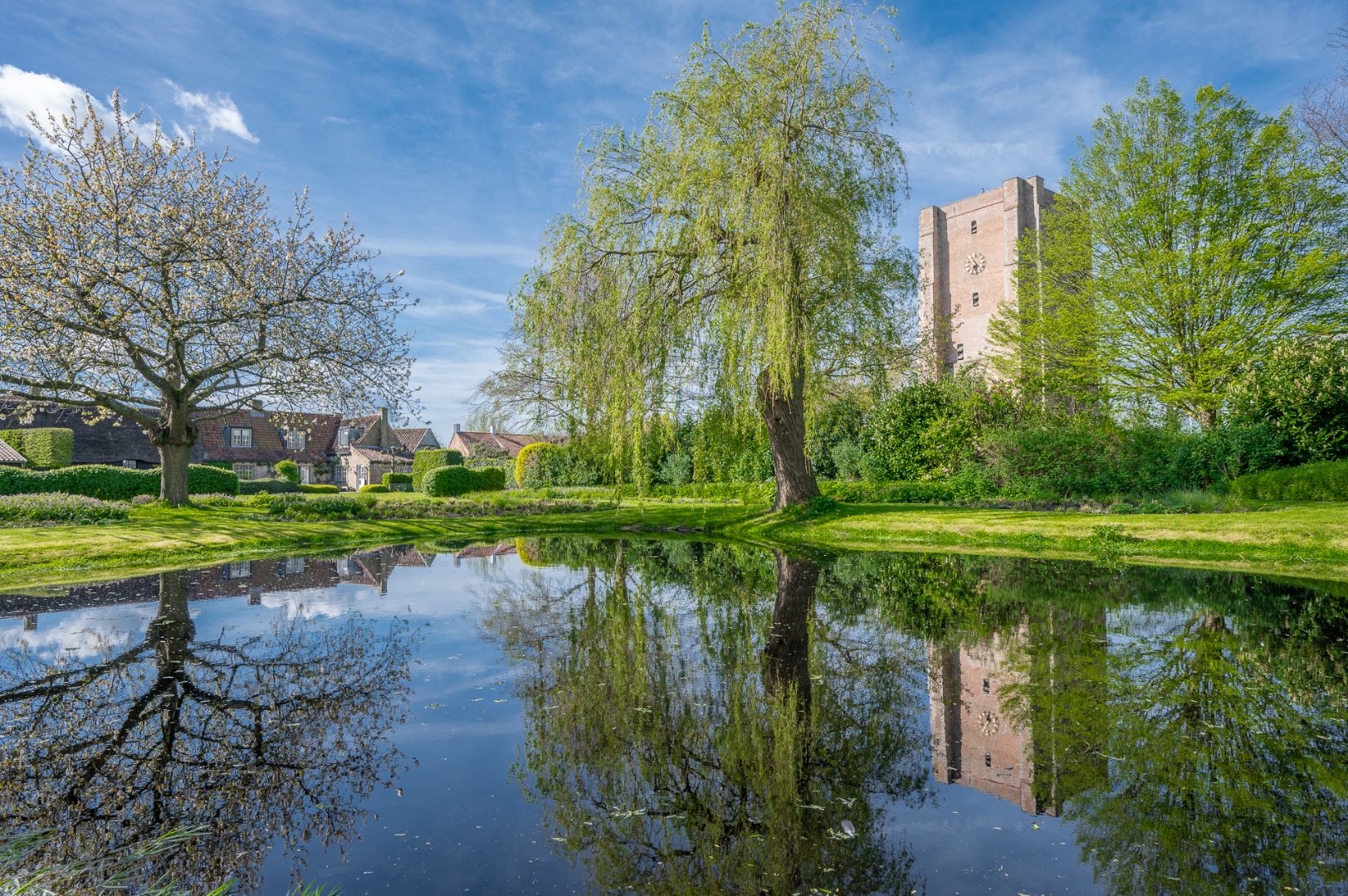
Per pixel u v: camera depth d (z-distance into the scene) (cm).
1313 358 1573
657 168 1316
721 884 232
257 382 1648
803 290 1295
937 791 301
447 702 420
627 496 2378
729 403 1299
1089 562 974
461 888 229
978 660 499
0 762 337
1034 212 3144
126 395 1592
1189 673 458
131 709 408
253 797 301
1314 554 895
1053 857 245
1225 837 255
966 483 1803
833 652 526
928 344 2212
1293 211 1828
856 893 225
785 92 1269
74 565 999
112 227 1391
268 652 532
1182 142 1948
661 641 565
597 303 1374
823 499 1518
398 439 5222
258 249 1550
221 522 1468
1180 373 1955
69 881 237
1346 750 332
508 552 1231
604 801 296
